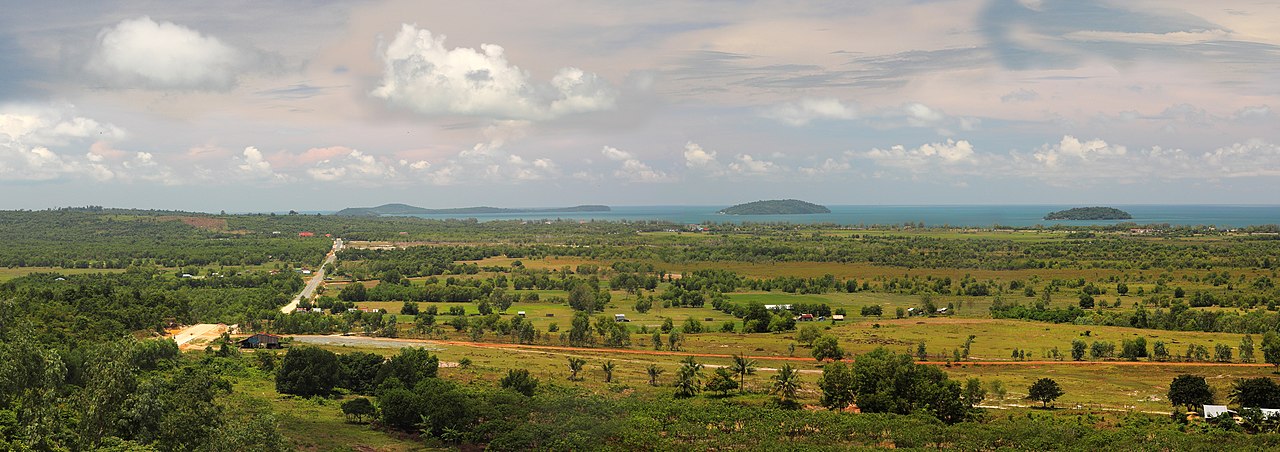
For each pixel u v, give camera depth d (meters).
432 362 183.00
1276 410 146.75
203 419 105.69
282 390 169.00
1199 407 154.50
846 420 146.12
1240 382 159.88
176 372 171.12
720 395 170.38
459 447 137.62
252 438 104.31
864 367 165.12
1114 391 175.25
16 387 99.38
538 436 135.88
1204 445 129.25
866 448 131.62
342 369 176.50
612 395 168.00
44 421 94.31
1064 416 152.50
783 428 143.12
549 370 195.88
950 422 151.88
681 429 141.12
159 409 100.19
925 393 154.75
